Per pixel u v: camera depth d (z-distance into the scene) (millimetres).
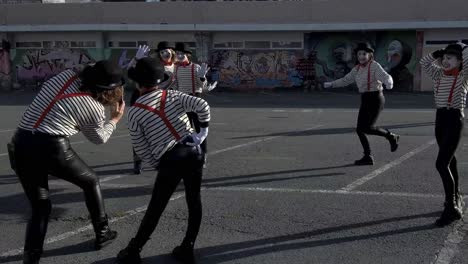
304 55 28141
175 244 5008
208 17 27984
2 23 30547
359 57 7980
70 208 6316
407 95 24766
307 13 26875
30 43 31203
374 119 8125
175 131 4230
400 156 8992
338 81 8352
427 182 7078
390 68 27094
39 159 4191
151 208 4305
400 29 25938
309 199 6410
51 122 4207
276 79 28656
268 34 28281
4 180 7965
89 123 4312
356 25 26078
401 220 5512
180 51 7781
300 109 18859
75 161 4520
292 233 5223
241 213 5910
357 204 6133
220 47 28953
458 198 5574
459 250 4664
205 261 4578
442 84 5355
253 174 7879
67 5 29625
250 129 13391
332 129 13008
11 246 5047
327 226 5398
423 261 4441
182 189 7047
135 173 8188
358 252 4684
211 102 22438
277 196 6590
